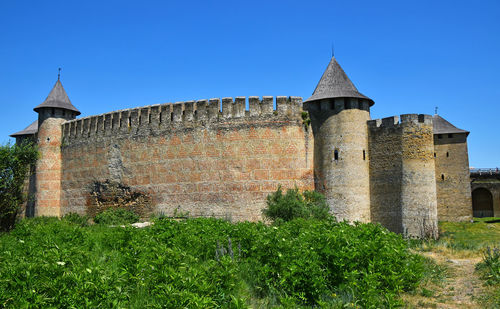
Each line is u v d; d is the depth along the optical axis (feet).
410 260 42.75
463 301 34.37
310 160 92.43
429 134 86.02
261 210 90.38
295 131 92.89
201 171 96.32
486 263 44.55
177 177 98.99
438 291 37.37
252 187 91.86
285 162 91.81
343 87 92.94
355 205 87.51
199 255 43.68
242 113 94.73
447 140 124.26
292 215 80.23
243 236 46.29
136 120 107.55
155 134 103.71
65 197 120.57
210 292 30.07
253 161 92.58
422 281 39.88
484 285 37.99
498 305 32.37
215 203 93.91
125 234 50.60
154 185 102.12
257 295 35.60
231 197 92.79
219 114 96.53
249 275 38.04
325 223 53.06
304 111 93.81
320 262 36.47
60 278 28.71
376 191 88.79
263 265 38.63
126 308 28.43
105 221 98.84
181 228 54.80
